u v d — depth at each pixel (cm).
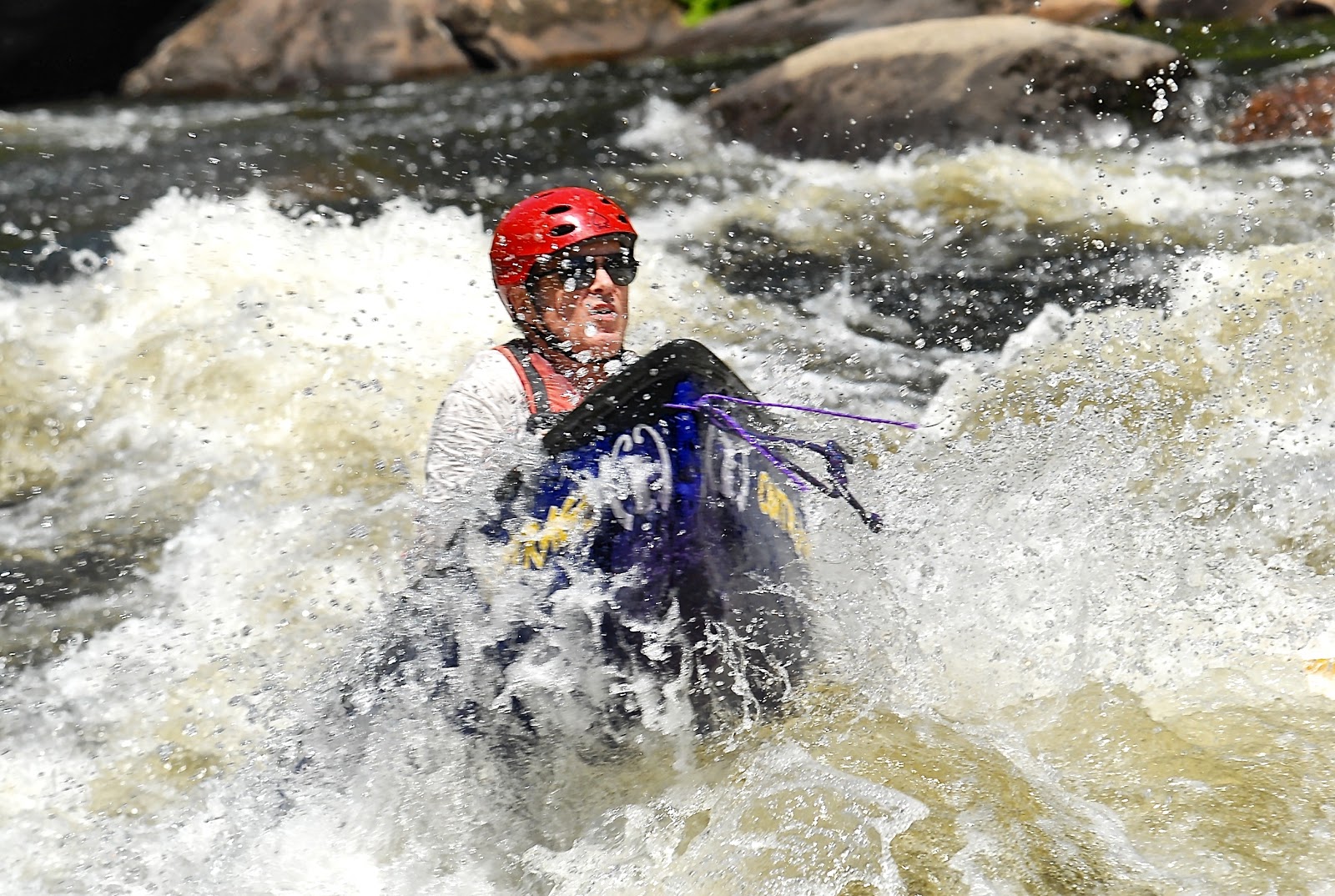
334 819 923
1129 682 965
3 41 5638
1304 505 1144
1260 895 742
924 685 969
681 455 947
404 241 2280
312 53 5472
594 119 3838
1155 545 1091
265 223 2362
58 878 915
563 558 931
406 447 1606
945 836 828
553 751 927
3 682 1187
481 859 881
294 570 1340
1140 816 827
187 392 1791
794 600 967
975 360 1748
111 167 3484
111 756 1051
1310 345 1438
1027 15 4903
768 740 930
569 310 987
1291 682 950
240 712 1084
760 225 2591
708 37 5559
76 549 1463
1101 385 1380
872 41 3359
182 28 5741
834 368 1714
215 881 894
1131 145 3012
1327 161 2691
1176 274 1842
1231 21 4466
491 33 5525
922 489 1121
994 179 2791
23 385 1823
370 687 959
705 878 830
